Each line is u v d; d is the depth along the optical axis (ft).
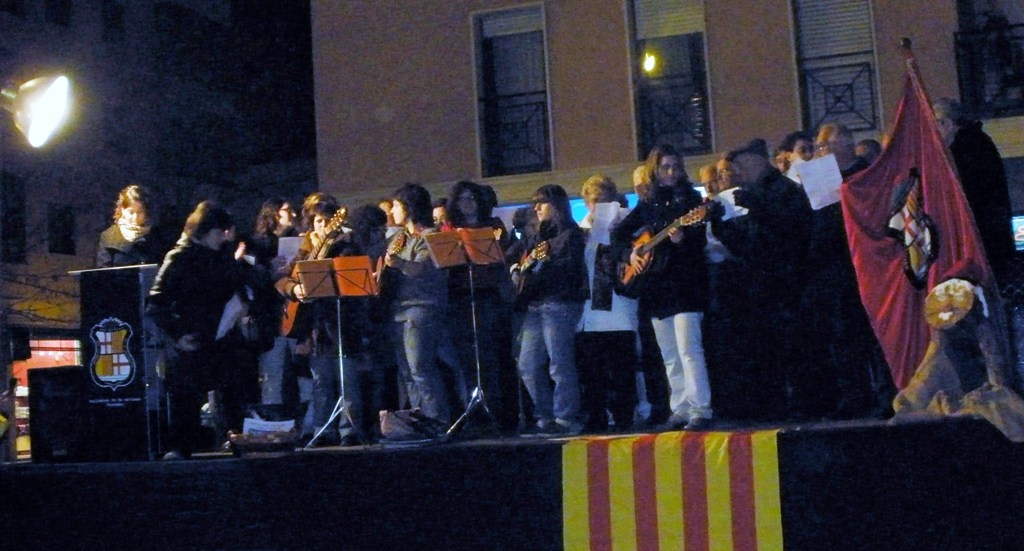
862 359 18.10
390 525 17.02
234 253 21.56
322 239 20.20
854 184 17.43
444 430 18.08
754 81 39.40
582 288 18.97
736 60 39.60
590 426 19.60
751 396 18.95
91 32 66.59
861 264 17.35
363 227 22.40
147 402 18.01
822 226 18.15
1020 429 14.79
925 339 16.88
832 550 15.44
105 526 17.84
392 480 17.03
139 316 18.01
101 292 18.22
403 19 43.34
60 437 18.69
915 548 15.34
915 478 15.37
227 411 19.13
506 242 21.09
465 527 16.74
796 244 18.22
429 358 19.19
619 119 40.63
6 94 20.75
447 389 20.71
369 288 18.48
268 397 21.01
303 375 21.68
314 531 17.28
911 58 17.40
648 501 15.96
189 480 17.47
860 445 15.46
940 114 17.92
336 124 44.06
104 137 66.64
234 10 76.28
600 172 40.57
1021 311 17.25
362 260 18.31
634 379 19.72
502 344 20.99
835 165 17.53
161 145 70.44
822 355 18.24
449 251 18.38
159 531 17.58
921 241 16.79
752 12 39.42
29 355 43.96
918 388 15.98
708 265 19.10
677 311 17.63
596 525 16.12
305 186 70.08
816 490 15.49
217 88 75.46
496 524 16.61
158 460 17.92
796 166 17.69
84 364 18.29
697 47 40.47
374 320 19.81
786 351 18.48
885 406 18.02
